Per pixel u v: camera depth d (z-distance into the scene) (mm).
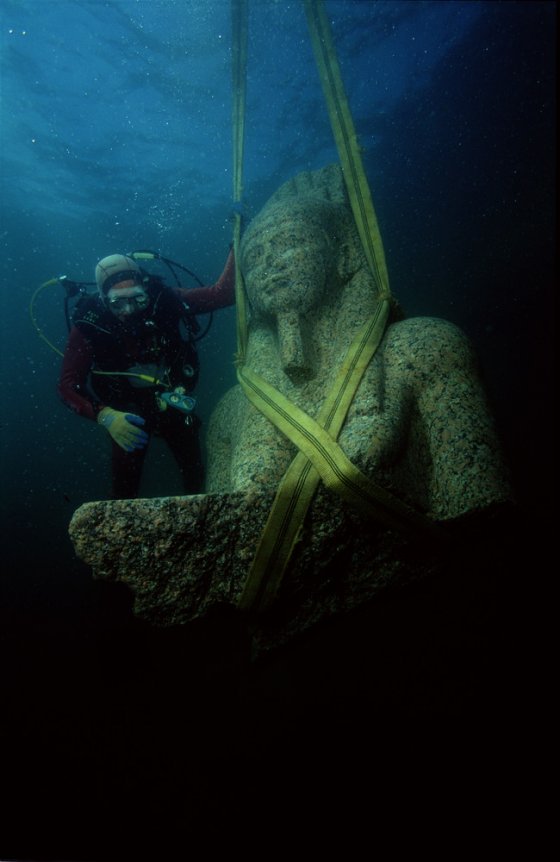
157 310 3396
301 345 2199
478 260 10117
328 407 1868
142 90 11352
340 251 2613
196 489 4449
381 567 1688
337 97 2783
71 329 3645
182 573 1581
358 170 2590
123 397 3582
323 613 1700
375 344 2051
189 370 3596
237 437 2275
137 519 1526
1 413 18219
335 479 1597
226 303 3619
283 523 1590
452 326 2145
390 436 1725
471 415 1836
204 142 13320
